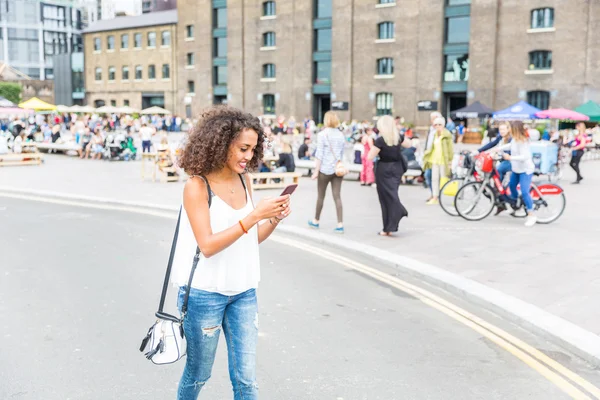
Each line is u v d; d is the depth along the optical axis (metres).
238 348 3.24
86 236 10.12
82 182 18.02
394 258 8.27
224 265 3.15
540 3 42.03
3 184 17.34
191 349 3.24
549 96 42.41
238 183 3.25
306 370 4.69
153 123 56.38
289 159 17.30
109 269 7.86
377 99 50.34
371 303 6.47
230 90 59.22
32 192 15.70
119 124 55.53
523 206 11.46
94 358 4.88
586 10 40.44
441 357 4.98
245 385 3.23
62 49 133.00
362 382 4.48
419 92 47.69
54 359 4.85
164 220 11.89
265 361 4.86
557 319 5.70
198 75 62.12
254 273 3.27
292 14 54.22
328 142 9.94
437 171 13.60
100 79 72.62
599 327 5.55
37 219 11.83
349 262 8.38
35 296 6.61
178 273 3.22
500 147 11.09
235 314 3.25
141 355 4.95
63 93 77.50
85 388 4.33
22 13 126.50
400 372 4.67
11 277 7.41
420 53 47.41
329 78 53.44
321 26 52.94
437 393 4.31
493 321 5.94
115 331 5.50
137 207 13.62
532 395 4.29
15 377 4.50
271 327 5.66
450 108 49.00
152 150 29.16
